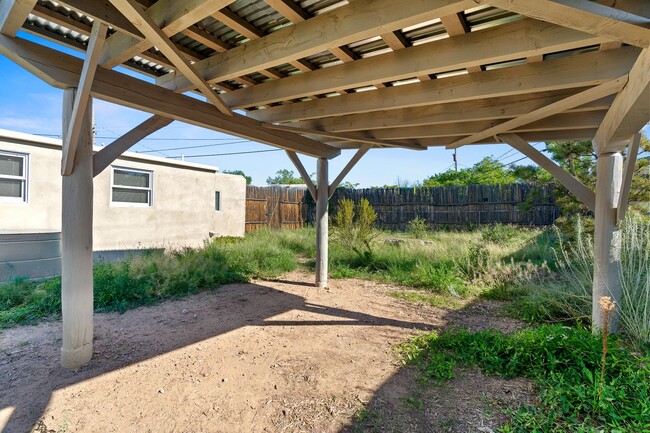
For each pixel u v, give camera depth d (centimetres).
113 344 307
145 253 655
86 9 192
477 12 204
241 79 329
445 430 187
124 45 239
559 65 237
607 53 221
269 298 464
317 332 342
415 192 1172
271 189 1219
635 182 489
